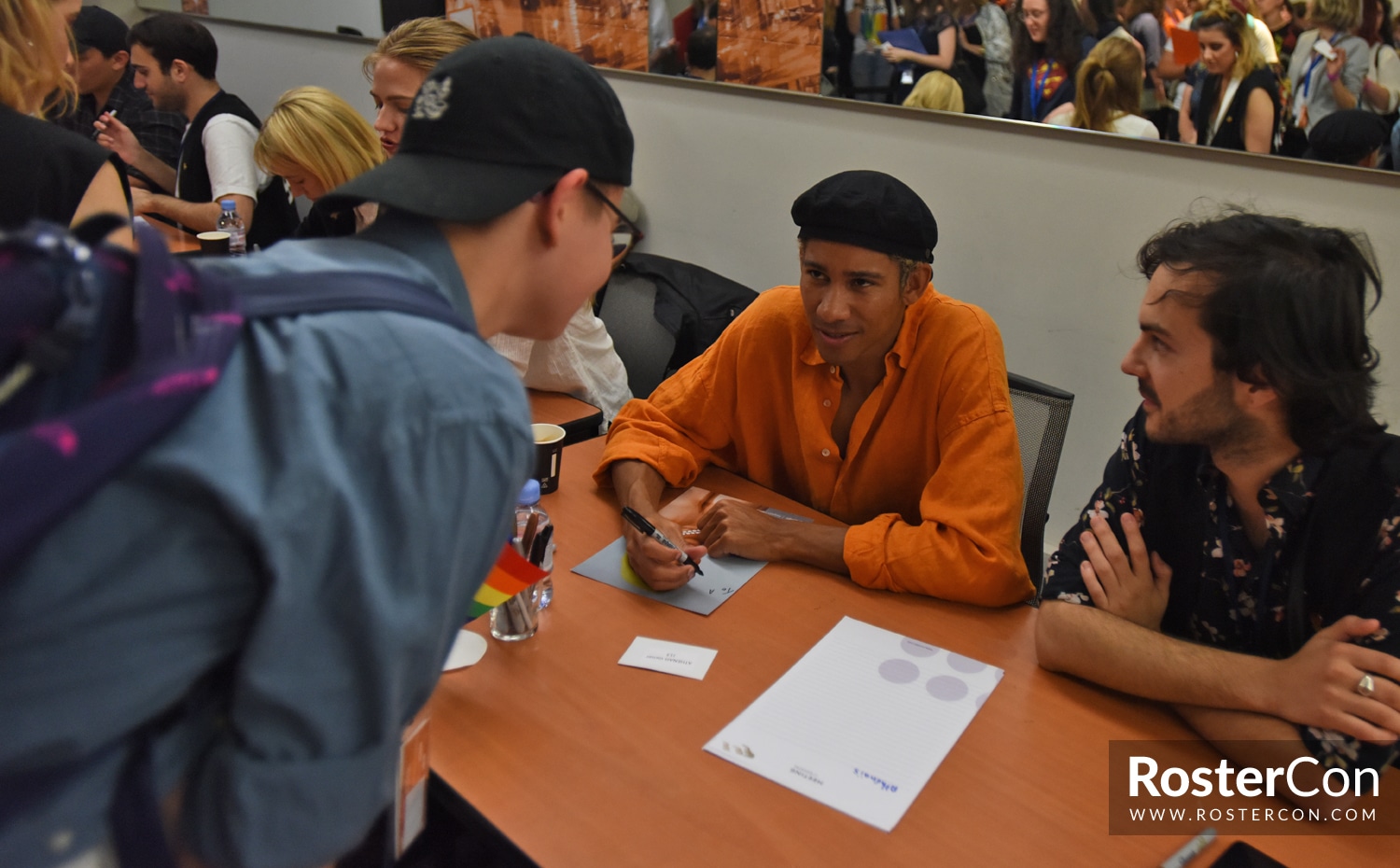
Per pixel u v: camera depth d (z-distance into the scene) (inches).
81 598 17.5
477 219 25.4
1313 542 40.9
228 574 19.3
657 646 44.9
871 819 34.7
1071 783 37.3
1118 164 88.2
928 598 50.8
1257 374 37.8
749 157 115.7
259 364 20.6
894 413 58.2
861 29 100.9
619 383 84.0
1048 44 89.0
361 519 20.6
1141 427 47.2
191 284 20.7
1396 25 71.3
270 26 174.9
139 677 18.3
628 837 33.4
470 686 41.4
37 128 50.1
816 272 52.9
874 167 105.0
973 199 98.9
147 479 18.1
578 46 129.0
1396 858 33.9
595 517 58.3
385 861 32.3
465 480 22.2
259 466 19.7
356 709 21.2
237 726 20.1
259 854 20.2
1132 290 90.4
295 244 25.0
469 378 22.8
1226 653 40.5
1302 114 77.3
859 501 62.1
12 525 16.1
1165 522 45.8
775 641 45.9
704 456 65.5
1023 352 100.1
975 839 34.1
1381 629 37.6
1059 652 43.9
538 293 29.1
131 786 19.2
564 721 39.4
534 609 45.8
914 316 56.6
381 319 22.4
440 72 27.3
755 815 34.7
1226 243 38.4
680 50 117.6
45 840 18.0
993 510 51.4
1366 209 76.4
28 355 17.6
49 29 52.4
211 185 131.3
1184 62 82.0
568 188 27.3
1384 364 78.6
